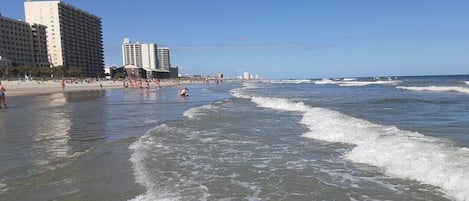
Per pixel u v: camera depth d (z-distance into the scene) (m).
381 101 28.61
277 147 11.73
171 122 18.16
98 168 9.26
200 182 8.00
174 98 42.38
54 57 161.12
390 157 9.34
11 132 15.63
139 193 7.31
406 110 21.66
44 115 23.12
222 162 9.80
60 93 62.19
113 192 7.39
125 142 12.91
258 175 8.52
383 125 14.57
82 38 181.12
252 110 24.09
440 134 12.67
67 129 16.42
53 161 10.05
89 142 13.03
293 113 21.53
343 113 20.36
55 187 7.76
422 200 6.57
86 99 42.59
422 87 52.31
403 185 7.42
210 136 13.95
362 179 8.00
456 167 7.83
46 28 160.25
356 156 9.98
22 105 33.16
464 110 21.00
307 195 7.12
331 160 9.82
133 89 81.62
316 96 38.53
